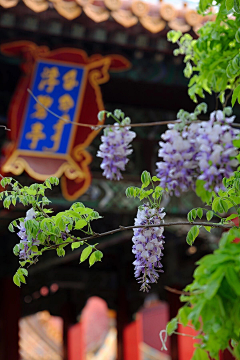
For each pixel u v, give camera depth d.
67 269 13.89
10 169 7.36
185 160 3.11
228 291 2.28
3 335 11.46
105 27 7.20
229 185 3.21
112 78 8.38
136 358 13.85
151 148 9.30
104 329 23.48
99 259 2.92
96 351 22.44
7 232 10.84
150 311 23.27
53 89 7.51
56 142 7.55
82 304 14.19
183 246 12.22
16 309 11.56
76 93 7.55
